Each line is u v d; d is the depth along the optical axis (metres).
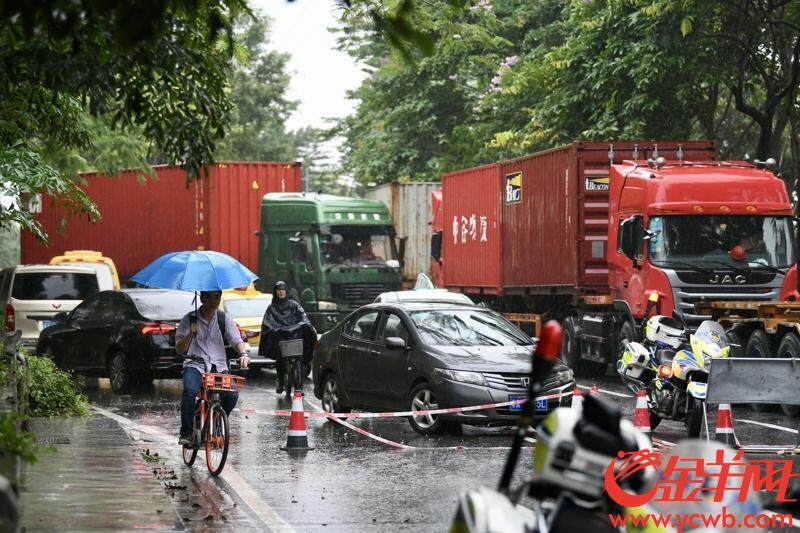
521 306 69.56
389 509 23.77
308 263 74.81
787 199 50.78
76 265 62.78
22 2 12.92
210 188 80.81
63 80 26.55
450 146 108.12
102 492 24.17
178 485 26.19
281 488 26.31
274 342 47.97
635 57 67.88
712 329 33.88
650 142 57.88
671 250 50.00
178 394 50.12
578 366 60.12
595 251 58.28
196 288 28.67
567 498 11.15
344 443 34.41
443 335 37.31
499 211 69.38
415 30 14.42
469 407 34.78
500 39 88.00
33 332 60.97
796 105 70.81
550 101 75.94
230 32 23.77
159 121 28.89
